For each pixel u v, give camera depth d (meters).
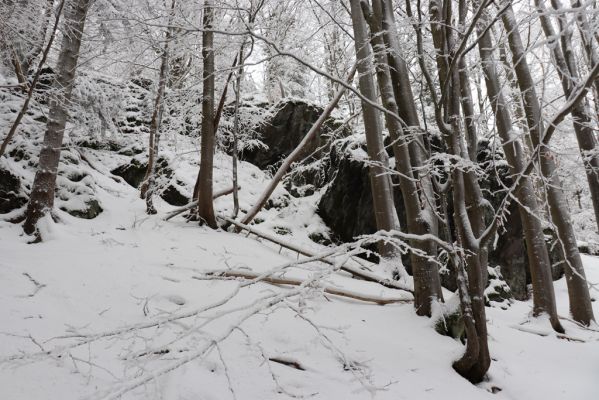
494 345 4.06
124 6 6.27
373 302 4.61
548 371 3.67
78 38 5.98
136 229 5.93
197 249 5.49
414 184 4.01
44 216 5.16
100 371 2.70
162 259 4.88
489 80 5.74
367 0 4.26
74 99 7.57
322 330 3.57
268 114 10.89
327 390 2.77
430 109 9.80
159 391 2.24
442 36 3.32
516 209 7.70
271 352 3.15
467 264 3.14
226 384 2.71
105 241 5.11
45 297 3.55
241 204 8.85
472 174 3.49
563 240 5.88
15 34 6.23
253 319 3.62
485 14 4.82
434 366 3.22
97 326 3.28
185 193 8.69
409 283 5.28
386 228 5.46
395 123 4.12
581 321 5.68
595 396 3.21
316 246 8.11
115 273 4.21
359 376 2.93
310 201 9.33
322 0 7.25
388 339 3.56
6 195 5.57
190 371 2.73
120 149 9.70
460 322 3.71
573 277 5.78
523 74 5.53
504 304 6.91
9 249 4.45
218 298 4.05
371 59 5.01
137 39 6.61
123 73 8.04
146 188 8.06
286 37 7.32
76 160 7.31
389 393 2.81
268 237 6.55
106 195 7.25
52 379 2.53
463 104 4.41
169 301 3.92
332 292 4.49
